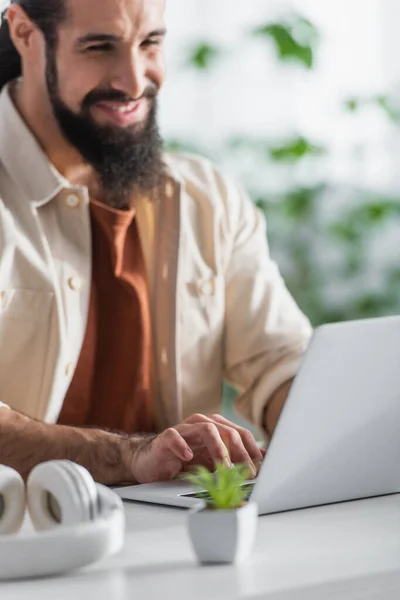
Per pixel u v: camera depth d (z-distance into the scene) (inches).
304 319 92.7
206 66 148.7
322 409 49.3
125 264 86.7
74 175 87.0
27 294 80.7
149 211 88.0
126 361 85.5
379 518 48.8
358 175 155.7
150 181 86.0
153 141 86.2
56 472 42.2
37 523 43.1
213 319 89.9
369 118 155.6
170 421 87.0
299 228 151.4
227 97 150.9
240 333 90.4
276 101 152.3
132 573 39.6
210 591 36.5
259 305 90.8
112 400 85.4
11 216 81.7
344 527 47.0
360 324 49.0
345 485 52.2
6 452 66.0
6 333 80.4
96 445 65.7
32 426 66.8
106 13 81.8
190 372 89.1
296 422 49.0
